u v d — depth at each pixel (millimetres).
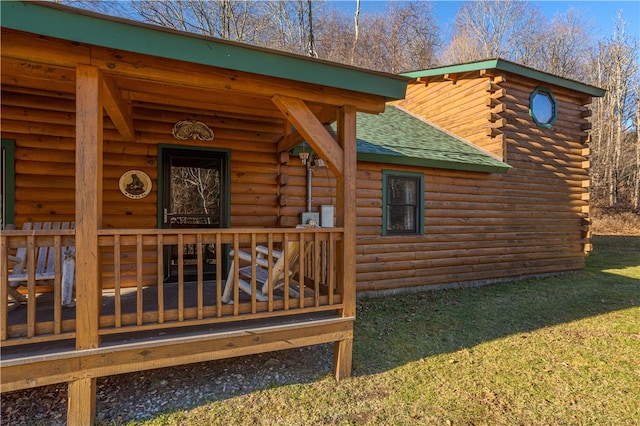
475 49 26266
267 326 2971
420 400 2916
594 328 4699
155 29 2426
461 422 2627
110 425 2514
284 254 3057
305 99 3102
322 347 4035
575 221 8891
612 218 20172
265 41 18828
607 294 6586
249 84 2902
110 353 2502
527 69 7840
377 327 4664
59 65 2404
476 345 4094
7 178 4109
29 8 2154
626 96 24516
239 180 5285
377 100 3365
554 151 8531
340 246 3309
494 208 7562
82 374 2434
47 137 4289
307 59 2916
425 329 4602
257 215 5418
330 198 6000
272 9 19203
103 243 2486
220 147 5133
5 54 2242
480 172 7336
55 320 2371
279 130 5484
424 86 9945
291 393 2996
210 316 2801
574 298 6270
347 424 2590
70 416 2412
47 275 3416
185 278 5125
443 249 6945
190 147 4965
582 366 3559
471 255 7254
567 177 8750
